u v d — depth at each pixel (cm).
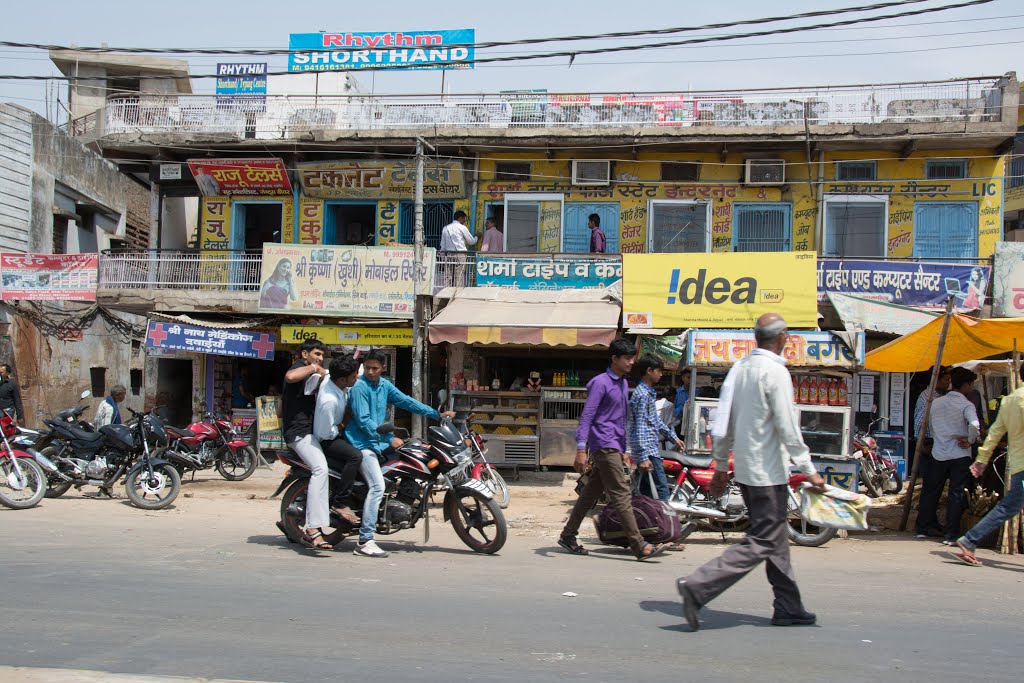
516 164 1892
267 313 1717
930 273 1630
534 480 1564
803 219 1819
